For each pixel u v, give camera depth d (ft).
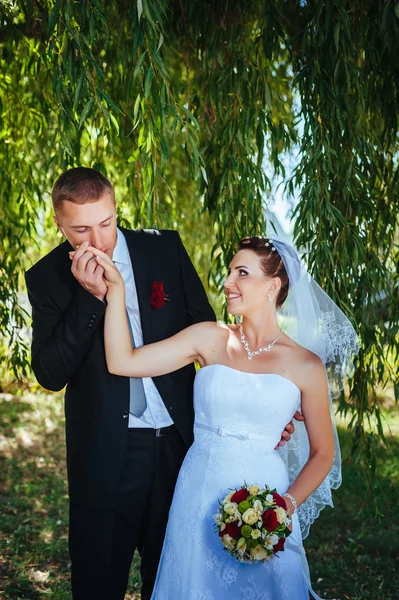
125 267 9.03
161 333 8.96
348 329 8.90
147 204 10.16
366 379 12.15
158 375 8.49
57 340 8.19
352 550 15.31
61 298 8.70
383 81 11.71
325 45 11.07
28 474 21.15
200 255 17.80
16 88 14.89
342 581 13.67
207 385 8.15
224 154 12.02
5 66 13.83
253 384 8.00
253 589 7.78
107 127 9.86
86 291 8.23
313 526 16.89
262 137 12.28
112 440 8.50
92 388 8.57
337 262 11.14
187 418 8.91
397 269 12.94
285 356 8.21
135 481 8.72
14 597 12.37
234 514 7.27
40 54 12.60
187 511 8.03
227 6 12.08
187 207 17.17
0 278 14.79
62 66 9.91
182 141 16.42
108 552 8.64
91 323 8.19
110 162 15.52
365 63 11.46
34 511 17.61
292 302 8.54
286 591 7.81
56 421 28.30
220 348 8.46
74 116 10.28
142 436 8.77
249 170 11.88
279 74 15.15
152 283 9.00
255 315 8.29
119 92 13.50
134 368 8.32
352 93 11.81
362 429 12.33
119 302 8.20
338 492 19.54
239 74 11.98
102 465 8.49
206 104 12.94
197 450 8.24
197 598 7.77
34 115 14.89
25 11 11.71
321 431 8.20
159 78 9.94
